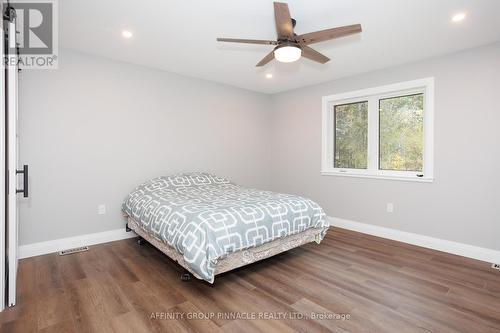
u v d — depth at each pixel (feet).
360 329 5.70
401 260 9.39
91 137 10.73
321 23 7.92
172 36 8.97
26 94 9.36
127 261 9.19
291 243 9.16
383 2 6.87
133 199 10.61
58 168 10.05
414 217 11.16
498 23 7.89
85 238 10.68
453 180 10.12
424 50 9.91
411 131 11.57
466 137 9.80
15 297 6.48
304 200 9.84
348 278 8.02
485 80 9.37
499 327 5.78
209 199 9.50
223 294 7.08
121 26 8.26
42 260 9.19
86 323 5.82
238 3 7.05
